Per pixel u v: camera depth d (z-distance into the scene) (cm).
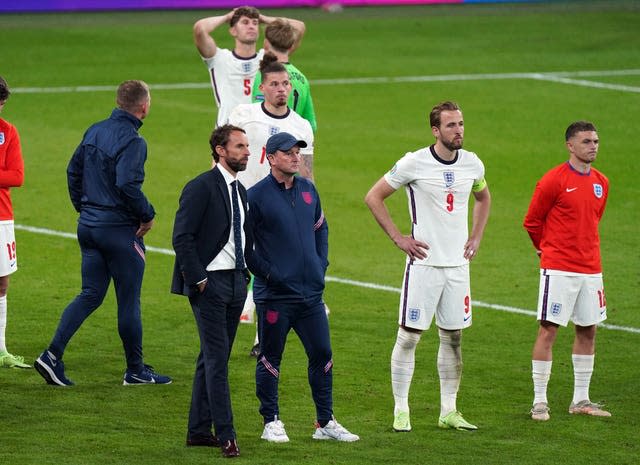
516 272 5147
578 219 3456
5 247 3806
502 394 3719
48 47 10194
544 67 10025
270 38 4175
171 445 3112
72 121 7850
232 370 3881
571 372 3972
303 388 3722
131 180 3528
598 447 3203
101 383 3697
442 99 8825
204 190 3020
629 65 10150
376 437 3253
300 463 2977
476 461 3045
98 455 2994
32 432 3184
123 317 3634
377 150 7350
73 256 5256
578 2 13200
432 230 3297
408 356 3334
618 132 7919
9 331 4238
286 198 3173
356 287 4938
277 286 3133
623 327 4450
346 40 10888
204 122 7938
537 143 7606
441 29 11506
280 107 3912
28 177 6531
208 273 3036
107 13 11881
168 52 10138
